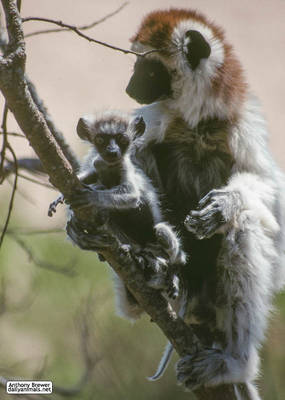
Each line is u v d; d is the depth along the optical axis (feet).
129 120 34.09
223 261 36.65
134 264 31.09
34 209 58.34
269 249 36.73
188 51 39.01
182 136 40.01
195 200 40.14
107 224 30.12
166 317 32.50
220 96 38.83
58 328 52.26
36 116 26.68
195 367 34.35
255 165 38.73
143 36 40.37
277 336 48.03
